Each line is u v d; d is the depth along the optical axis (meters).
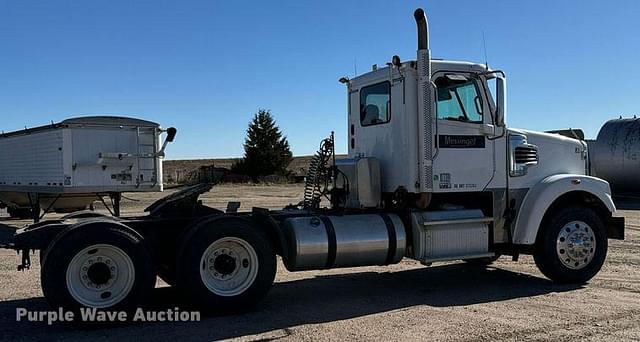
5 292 8.14
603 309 6.87
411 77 7.95
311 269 7.41
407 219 8.08
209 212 7.49
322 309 7.05
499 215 8.38
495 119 8.29
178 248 6.73
